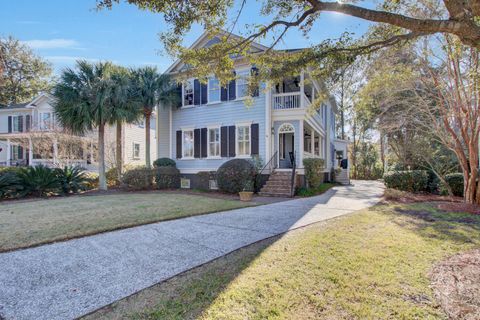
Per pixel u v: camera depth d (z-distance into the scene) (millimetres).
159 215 7137
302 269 3570
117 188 15148
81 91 12820
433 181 11750
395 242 4699
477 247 4430
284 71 5582
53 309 2707
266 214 7434
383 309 2641
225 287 3107
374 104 11695
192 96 15719
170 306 2734
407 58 8344
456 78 7832
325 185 16344
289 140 16828
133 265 3828
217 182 13086
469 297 2848
